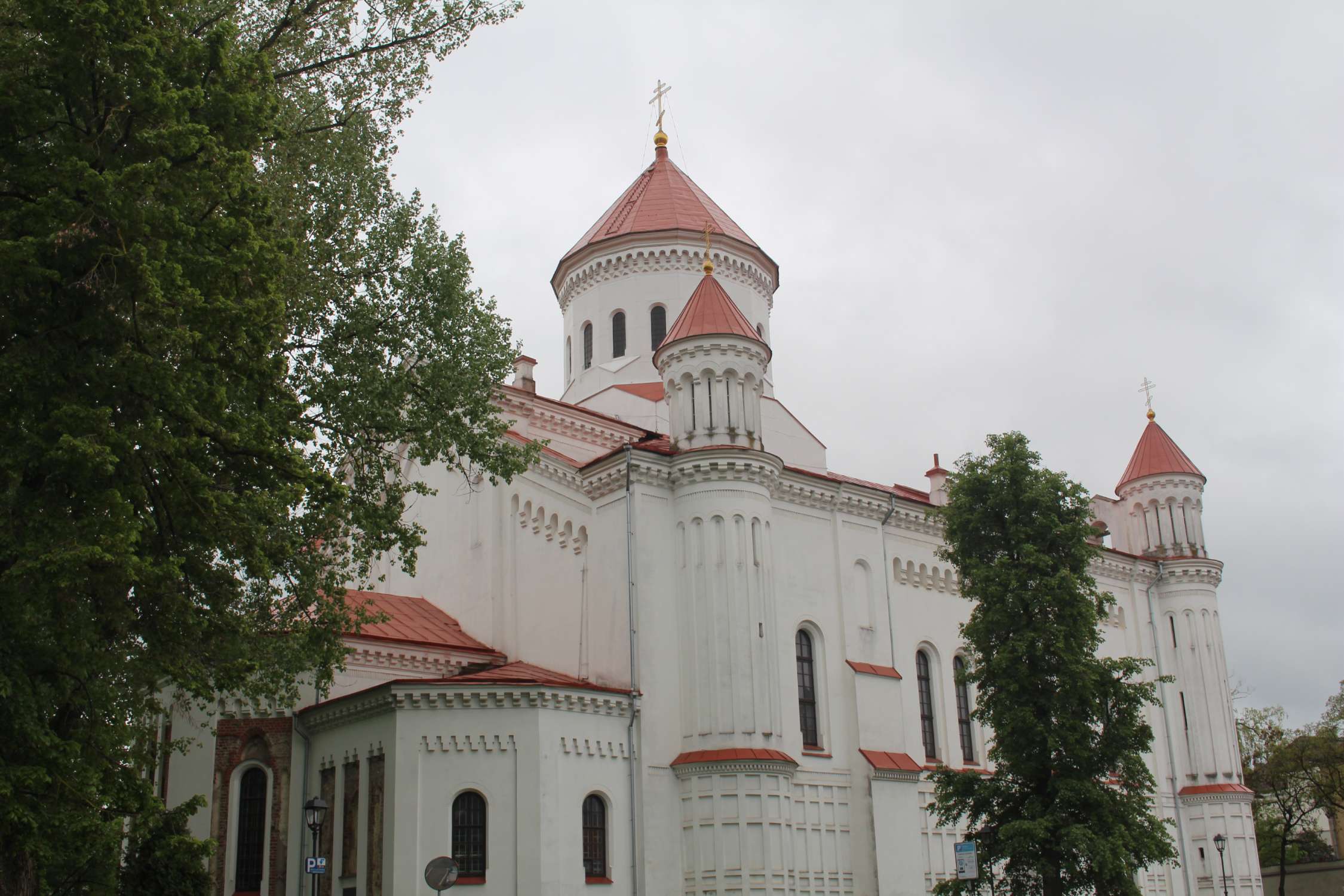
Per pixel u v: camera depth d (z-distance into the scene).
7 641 18.02
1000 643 35.44
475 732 33.84
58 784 18.02
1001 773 34.97
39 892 18.97
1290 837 75.31
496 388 35.56
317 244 28.06
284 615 27.61
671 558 38.00
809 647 41.22
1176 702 55.56
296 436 23.53
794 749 38.72
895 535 45.91
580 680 38.22
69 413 17.92
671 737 36.31
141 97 19.45
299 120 27.77
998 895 34.72
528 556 42.16
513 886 32.53
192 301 19.09
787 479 41.88
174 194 19.70
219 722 37.03
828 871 37.78
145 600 19.81
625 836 34.78
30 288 18.59
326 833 35.97
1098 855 31.12
